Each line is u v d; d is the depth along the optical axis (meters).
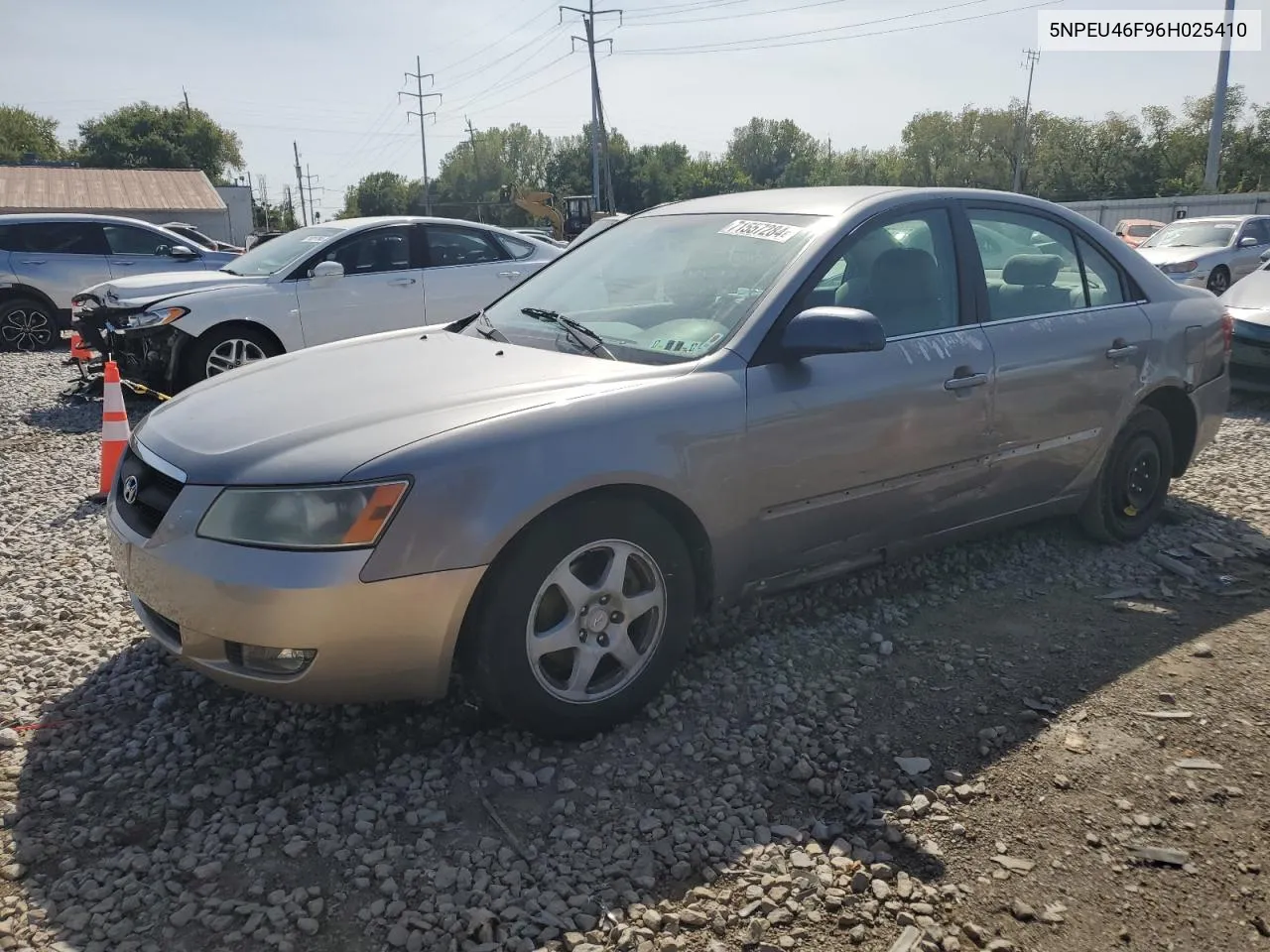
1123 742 3.08
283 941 2.27
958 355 3.81
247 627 2.64
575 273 4.17
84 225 12.97
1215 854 2.58
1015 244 4.23
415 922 2.32
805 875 2.50
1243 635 3.79
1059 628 3.88
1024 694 3.38
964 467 3.90
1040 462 4.20
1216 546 4.70
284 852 2.58
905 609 4.06
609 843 2.62
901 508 3.76
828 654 3.68
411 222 9.05
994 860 2.56
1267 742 3.06
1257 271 8.95
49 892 2.43
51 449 7.07
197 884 2.47
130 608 4.12
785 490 3.38
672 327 3.51
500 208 89.56
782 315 3.41
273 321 8.24
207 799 2.81
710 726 3.18
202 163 76.12
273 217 100.38
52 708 3.31
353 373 3.40
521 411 2.91
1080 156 69.12
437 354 3.58
